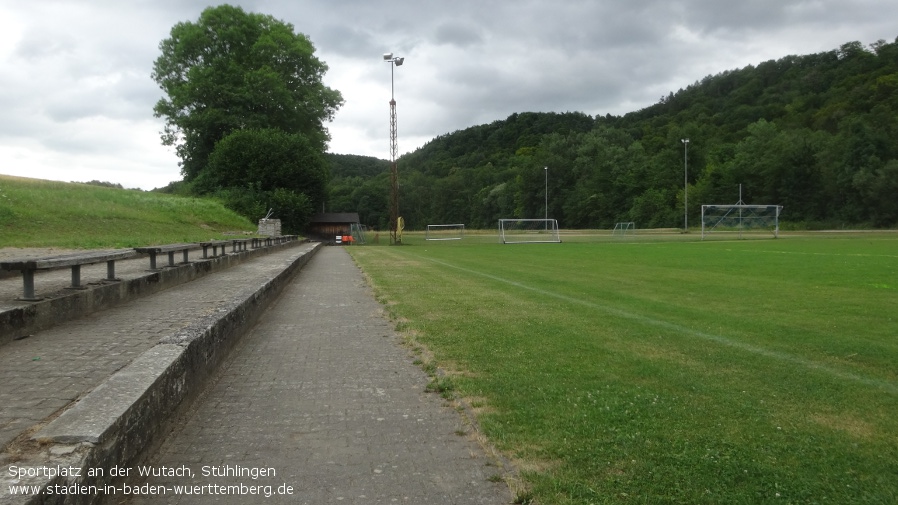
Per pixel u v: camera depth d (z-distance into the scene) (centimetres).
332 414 482
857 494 334
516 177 11694
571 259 2673
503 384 554
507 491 342
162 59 5550
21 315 606
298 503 326
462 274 1864
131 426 346
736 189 8212
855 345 745
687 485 343
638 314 1007
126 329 659
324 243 5838
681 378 579
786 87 11625
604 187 9881
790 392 534
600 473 359
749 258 2530
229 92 5197
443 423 461
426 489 344
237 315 753
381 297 1236
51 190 2605
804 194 7675
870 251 2955
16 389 414
